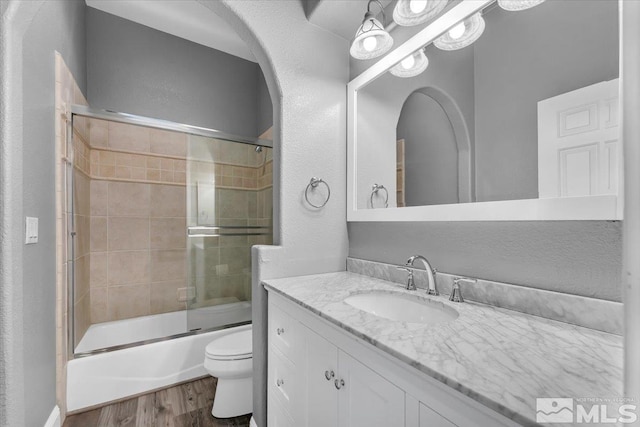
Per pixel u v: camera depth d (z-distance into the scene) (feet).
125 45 8.39
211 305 8.24
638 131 1.30
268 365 4.86
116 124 8.13
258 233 8.96
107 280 8.10
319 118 5.67
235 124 10.12
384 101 5.17
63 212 5.69
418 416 2.21
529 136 3.25
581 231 2.88
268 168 9.12
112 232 8.17
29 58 4.29
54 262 5.27
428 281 4.17
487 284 3.58
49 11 5.05
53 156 5.25
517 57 3.37
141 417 5.66
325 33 5.81
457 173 4.00
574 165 2.88
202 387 6.75
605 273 2.71
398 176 4.90
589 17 2.81
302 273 5.42
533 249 3.24
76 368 5.89
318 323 3.46
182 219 9.14
